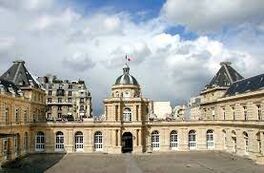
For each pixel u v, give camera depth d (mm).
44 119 115000
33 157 92062
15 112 86062
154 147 105000
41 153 99500
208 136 105688
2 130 76250
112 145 101562
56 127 101500
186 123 105125
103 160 86938
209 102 112625
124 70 113625
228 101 98375
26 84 100062
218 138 104500
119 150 101250
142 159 88562
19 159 87688
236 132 93375
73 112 162625
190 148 105312
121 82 110375
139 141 102750
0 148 75938
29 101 97688
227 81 108188
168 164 79188
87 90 171375
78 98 166750
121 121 102562
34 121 103562
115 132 101562
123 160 86938
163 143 104625
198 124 105188
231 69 112062
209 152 100125
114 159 88875
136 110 103688
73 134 101938
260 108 81250
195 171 69125
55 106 160125
